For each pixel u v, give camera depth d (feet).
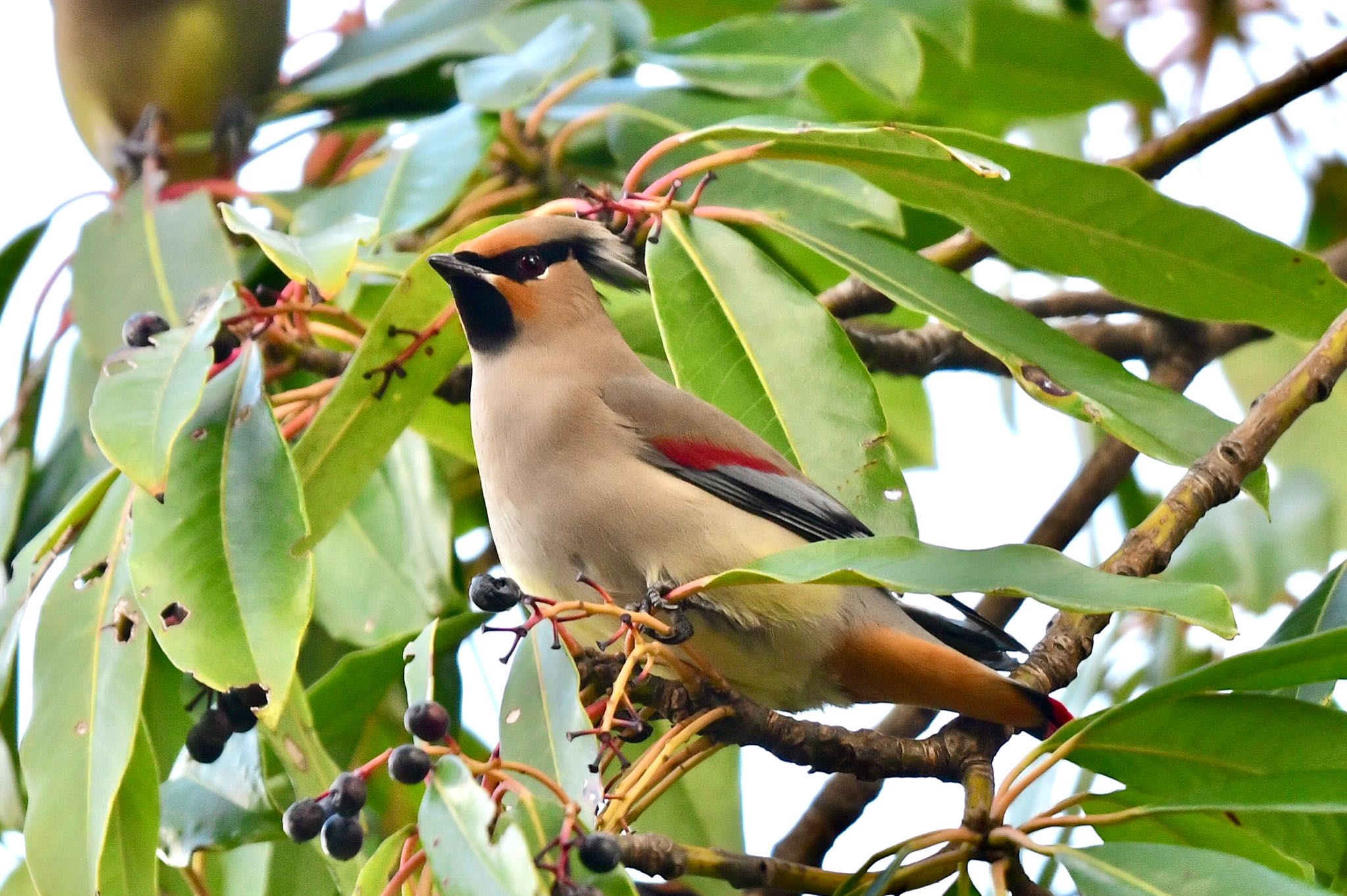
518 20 32.83
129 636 21.81
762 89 29.99
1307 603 22.99
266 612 20.29
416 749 16.89
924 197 24.31
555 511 24.88
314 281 21.36
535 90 28.35
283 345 26.30
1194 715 19.25
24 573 23.38
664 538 24.47
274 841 24.56
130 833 21.91
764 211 27.89
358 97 34.63
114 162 35.99
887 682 23.94
